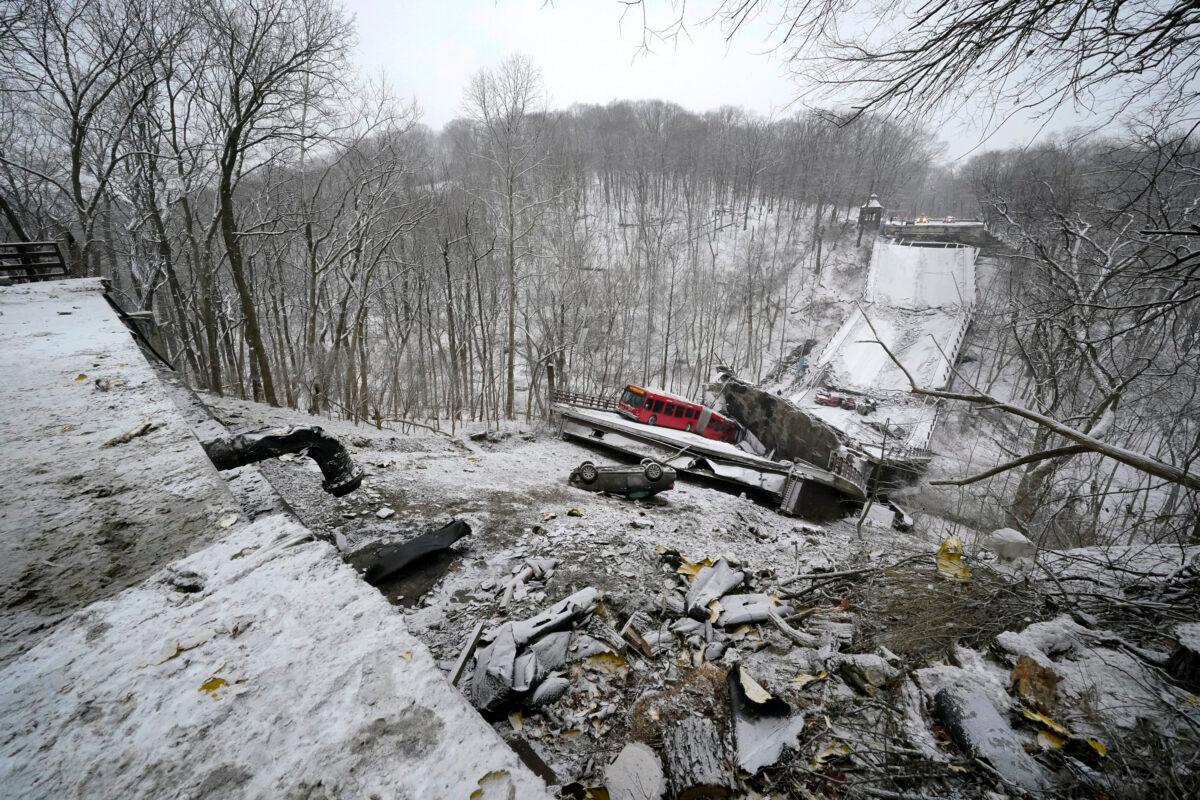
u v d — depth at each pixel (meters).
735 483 12.33
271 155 16.97
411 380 25.08
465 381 28.39
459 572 6.09
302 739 1.25
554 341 28.19
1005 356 24.50
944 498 16.25
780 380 34.72
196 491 2.54
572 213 34.09
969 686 3.37
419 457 11.70
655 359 38.62
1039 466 11.70
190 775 1.15
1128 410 11.32
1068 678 3.30
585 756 3.50
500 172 24.50
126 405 3.56
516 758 1.24
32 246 9.89
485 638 4.46
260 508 3.12
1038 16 2.83
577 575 5.91
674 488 11.24
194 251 18.48
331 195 23.36
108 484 2.59
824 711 3.54
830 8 3.00
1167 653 3.56
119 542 2.16
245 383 25.11
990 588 4.53
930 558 5.38
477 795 1.13
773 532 9.02
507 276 26.17
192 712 1.32
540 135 30.50
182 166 17.09
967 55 3.09
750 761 3.13
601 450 15.30
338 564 1.96
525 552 6.59
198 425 4.56
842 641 4.49
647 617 5.11
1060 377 13.74
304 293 25.89
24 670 1.47
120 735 1.26
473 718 1.34
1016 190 13.47
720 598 5.36
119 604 1.74
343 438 12.35
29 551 2.07
